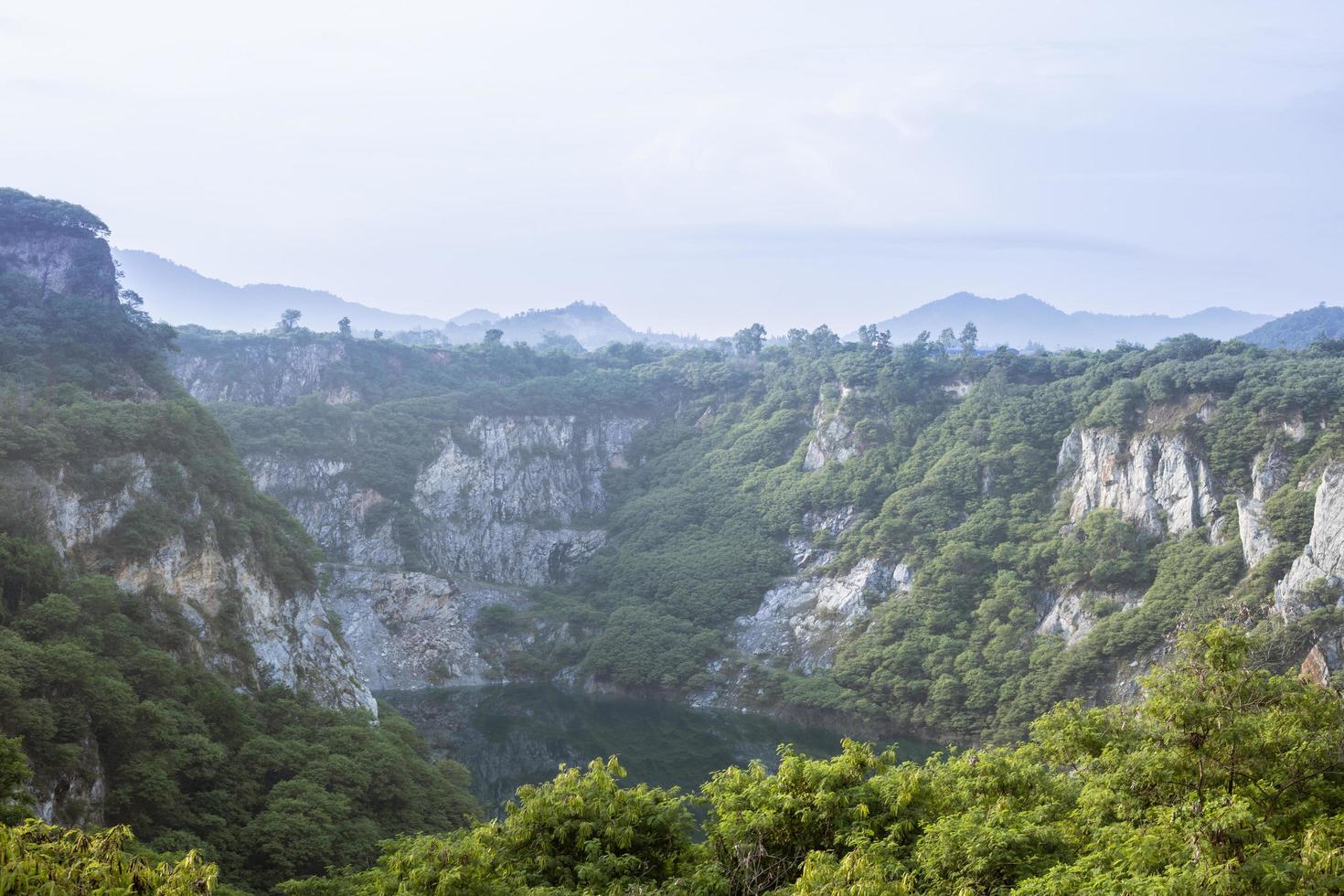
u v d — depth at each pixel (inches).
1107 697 5305.1
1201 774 1523.1
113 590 3752.5
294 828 3107.8
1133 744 1724.9
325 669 4785.9
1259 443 5940.0
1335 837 1382.9
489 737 5940.0
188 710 3479.3
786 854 1675.7
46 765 2810.0
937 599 6481.3
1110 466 6520.7
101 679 3149.6
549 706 6786.4
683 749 5644.7
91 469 4138.8
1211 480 6033.5
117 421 4323.3
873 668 6323.8
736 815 1707.7
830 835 1669.5
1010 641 5984.3
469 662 7623.0
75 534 3971.5
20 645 3021.7
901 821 1656.0
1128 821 1536.7
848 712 6151.6
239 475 4832.7
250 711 3855.8
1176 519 6087.6
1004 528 6806.1
